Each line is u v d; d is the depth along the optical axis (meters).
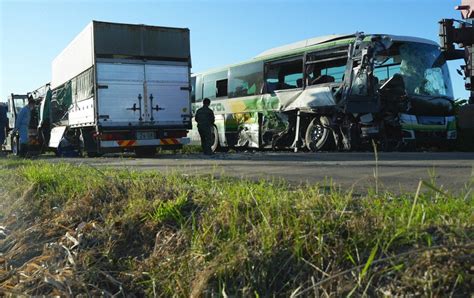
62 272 3.34
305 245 2.75
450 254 2.26
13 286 3.29
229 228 3.24
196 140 21.34
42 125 20.55
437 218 2.70
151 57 15.79
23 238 4.23
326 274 2.55
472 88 15.88
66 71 18.41
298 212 3.12
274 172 7.21
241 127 18.42
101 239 3.78
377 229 2.66
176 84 16.20
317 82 15.33
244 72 18.42
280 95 16.42
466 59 15.63
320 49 15.38
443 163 7.82
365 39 13.98
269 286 2.70
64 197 5.12
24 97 21.50
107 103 15.17
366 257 2.53
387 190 4.25
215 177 5.89
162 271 3.16
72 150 17.83
